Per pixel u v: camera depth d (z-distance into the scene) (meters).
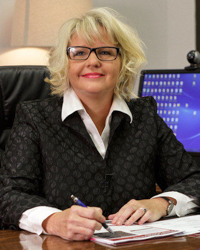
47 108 1.34
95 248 0.83
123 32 1.36
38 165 1.25
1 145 1.56
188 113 1.96
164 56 2.92
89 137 1.29
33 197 1.10
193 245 0.84
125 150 1.34
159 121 1.49
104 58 1.31
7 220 1.06
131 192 1.29
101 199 1.25
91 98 1.32
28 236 0.96
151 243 0.86
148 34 2.84
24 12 2.36
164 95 2.03
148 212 1.07
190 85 1.98
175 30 2.93
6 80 1.56
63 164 1.24
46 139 1.26
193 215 1.21
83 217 0.91
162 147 1.46
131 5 2.77
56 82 1.42
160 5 2.90
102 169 1.27
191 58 1.99
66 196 1.21
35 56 2.51
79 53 1.31
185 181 1.36
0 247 0.84
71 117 1.31
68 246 0.85
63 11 2.35
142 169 1.34
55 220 0.96
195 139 1.92
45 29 2.36
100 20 1.33
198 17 2.82
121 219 1.05
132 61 1.42
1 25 2.50
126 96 1.48
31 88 1.58
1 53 2.51
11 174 1.21
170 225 1.03
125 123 1.39
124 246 0.84
